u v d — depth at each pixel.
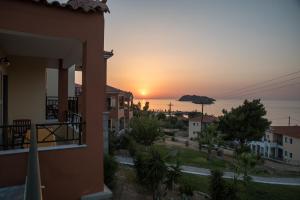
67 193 4.98
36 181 1.95
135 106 48.12
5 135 6.76
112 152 18.44
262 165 25.98
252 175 20.39
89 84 5.16
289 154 36.62
